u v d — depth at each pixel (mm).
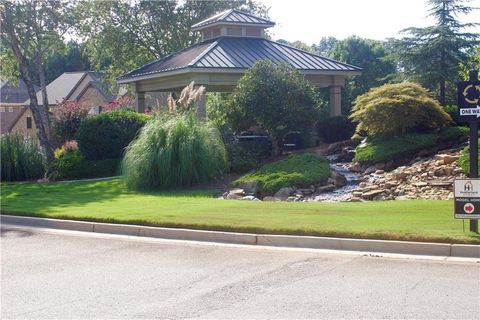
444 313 6758
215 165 19266
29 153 24266
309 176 17938
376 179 18219
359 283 8070
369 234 10344
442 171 17172
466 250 9422
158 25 46406
